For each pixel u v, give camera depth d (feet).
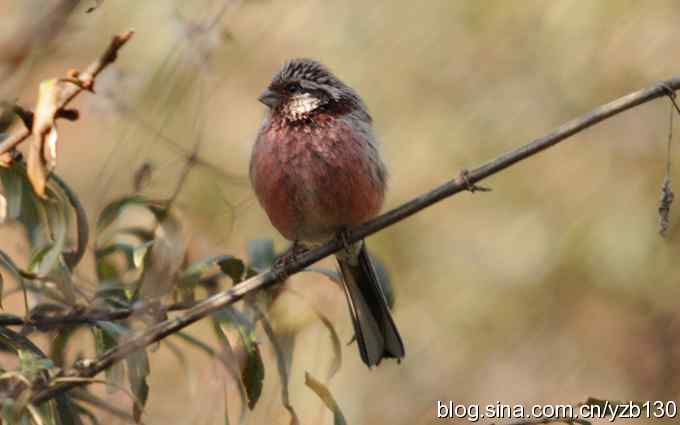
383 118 45.32
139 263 22.71
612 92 45.14
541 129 45.24
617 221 44.29
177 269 22.86
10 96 18.58
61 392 20.45
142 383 22.66
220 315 23.41
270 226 39.55
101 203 24.27
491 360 43.91
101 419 25.20
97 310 22.91
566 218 44.91
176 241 23.02
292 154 30.40
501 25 46.47
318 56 44.73
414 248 44.91
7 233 32.63
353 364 43.04
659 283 44.14
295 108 30.71
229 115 40.96
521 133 45.21
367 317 30.37
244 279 25.40
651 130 44.86
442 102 45.65
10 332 21.95
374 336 30.19
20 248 24.70
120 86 23.98
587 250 44.37
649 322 44.47
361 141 30.78
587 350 44.52
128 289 23.98
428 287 44.57
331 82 31.30
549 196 45.29
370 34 45.80
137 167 25.43
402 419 42.32
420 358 43.60
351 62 45.44
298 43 44.04
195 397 23.99
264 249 25.86
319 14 45.32
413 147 45.06
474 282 44.65
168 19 24.79
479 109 45.47
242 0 23.52
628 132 45.01
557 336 44.52
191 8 25.12
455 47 46.26
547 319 44.65
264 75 42.04
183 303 23.85
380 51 45.78
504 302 44.62
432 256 44.83
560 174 45.44
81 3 19.30
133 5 30.19
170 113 24.39
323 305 34.55
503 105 45.44
